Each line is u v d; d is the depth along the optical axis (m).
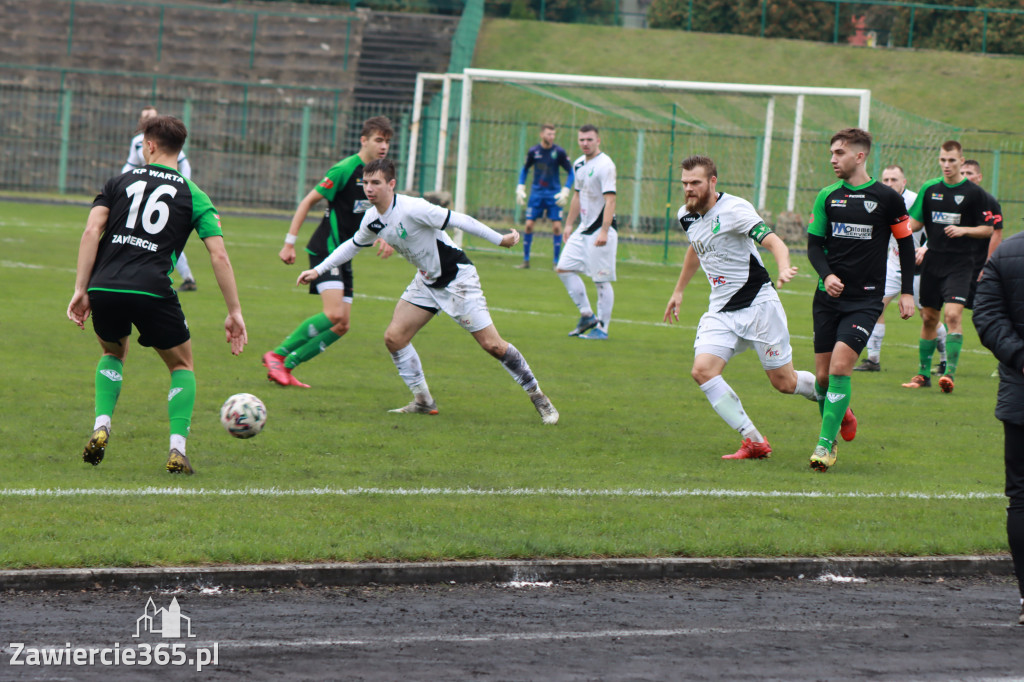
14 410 23.25
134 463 19.45
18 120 104.81
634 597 14.03
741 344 22.22
